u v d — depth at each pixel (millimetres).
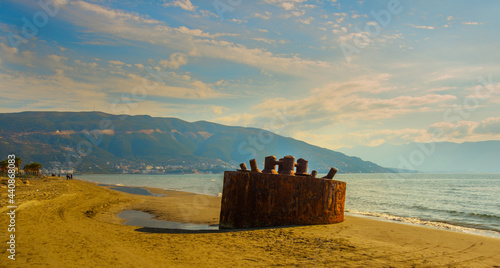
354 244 7395
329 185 10047
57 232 8109
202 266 5453
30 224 9070
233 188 9398
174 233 8695
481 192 46625
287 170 10406
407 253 6816
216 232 8750
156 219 12727
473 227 13320
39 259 5500
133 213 14516
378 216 16422
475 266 6031
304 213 9656
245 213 9289
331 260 6020
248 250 6684
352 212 18109
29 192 21797
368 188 57031
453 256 6766
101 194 24562
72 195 20969
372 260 6121
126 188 43875
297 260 5969
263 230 8750
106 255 5992
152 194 30688
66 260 5508
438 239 8602
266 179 9352
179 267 5352
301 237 7945
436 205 25734
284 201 9438
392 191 47438
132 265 5387
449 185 72625
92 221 10578
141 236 8125
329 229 9094
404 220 14938
